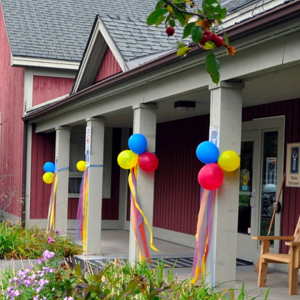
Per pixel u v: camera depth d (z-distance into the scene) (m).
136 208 8.19
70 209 15.67
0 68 20.22
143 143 8.06
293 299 6.60
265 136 9.34
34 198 15.80
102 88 9.02
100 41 11.86
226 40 2.54
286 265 8.45
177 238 12.38
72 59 16.19
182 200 12.27
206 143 6.16
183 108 9.09
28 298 5.07
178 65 6.84
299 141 8.41
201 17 2.54
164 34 11.59
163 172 13.23
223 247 6.25
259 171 9.42
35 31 17.11
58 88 16.41
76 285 4.76
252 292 6.99
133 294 4.77
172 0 2.70
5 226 10.84
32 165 15.80
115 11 18.64
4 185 18.44
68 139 12.90
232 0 9.74
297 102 8.49
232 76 6.05
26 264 8.90
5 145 18.70
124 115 11.50
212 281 6.23
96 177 10.34
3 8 17.89
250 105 9.58
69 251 10.01
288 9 4.71
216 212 6.24
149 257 8.19
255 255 9.39
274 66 5.37
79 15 18.48
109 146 15.66
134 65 10.28
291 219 8.52
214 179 6.05
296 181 8.41
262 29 5.20
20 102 16.56
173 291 4.88
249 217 9.71
